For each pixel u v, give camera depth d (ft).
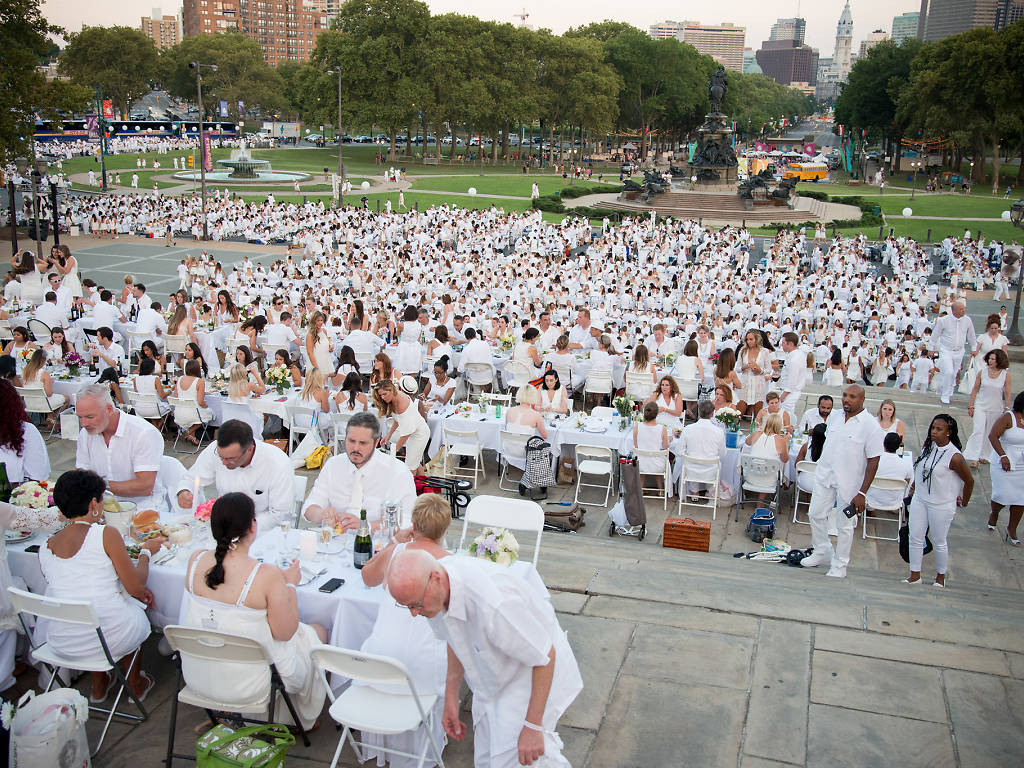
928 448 28.12
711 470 36.24
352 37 301.63
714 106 240.94
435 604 13.10
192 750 17.48
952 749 16.62
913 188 274.98
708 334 55.88
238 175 250.98
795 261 135.74
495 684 14.25
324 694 17.93
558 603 22.47
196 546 21.13
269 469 22.40
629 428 39.99
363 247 140.97
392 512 20.84
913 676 19.06
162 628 20.39
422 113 317.63
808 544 34.19
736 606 22.35
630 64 372.58
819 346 81.97
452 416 40.93
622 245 151.53
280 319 57.41
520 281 107.24
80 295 75.05
